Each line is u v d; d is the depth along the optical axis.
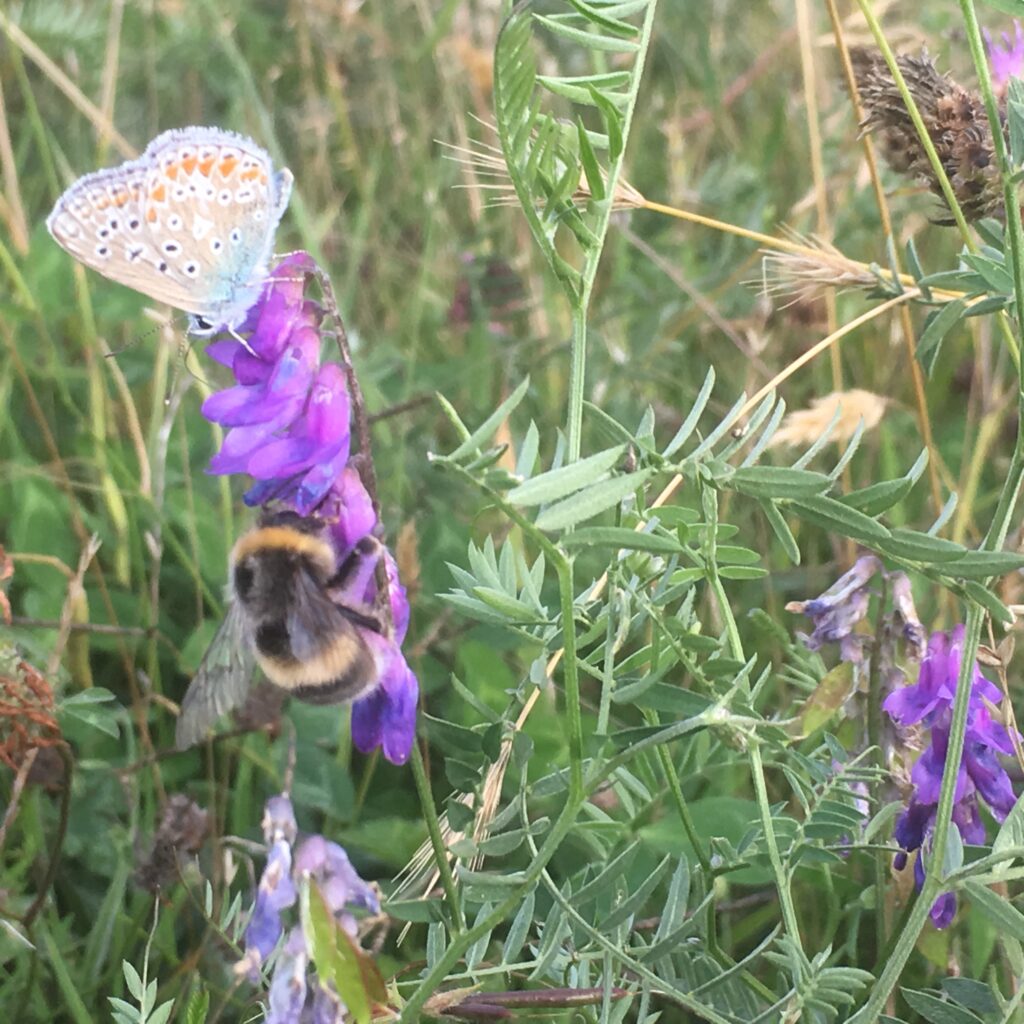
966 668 0.10
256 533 0.10
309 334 0.10
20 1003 0.15
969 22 0.10
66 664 0.19
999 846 0.10
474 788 0.11
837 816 0.11
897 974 0.11
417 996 0.10
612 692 0.11
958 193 0.14
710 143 0.30
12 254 0.25
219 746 0.18
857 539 0.10
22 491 0.21
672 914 0.12
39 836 0.16
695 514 0.11
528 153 0.10
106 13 0.30
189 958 0.15
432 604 0.19
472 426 0.22
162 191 0.10
